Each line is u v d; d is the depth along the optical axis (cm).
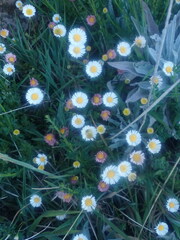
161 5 32
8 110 31
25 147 29
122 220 28
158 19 33
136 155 27
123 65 30
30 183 30
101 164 28
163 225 26
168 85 29
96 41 34
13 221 28
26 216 29
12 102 31
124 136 29
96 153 29
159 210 28
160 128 29
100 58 33
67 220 28
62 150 30
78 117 28
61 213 27
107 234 28
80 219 27
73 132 30
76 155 28
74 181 28
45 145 30
